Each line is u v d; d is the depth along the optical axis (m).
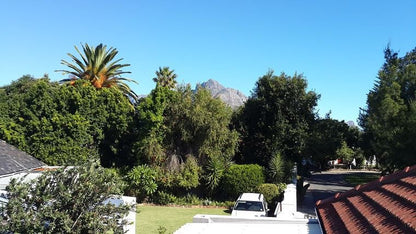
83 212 7.25
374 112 26.38
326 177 47.78
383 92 25.67
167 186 23.08
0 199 7.77
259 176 22.53
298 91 27.70
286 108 27.41
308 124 29.27
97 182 7.50
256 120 27.86
